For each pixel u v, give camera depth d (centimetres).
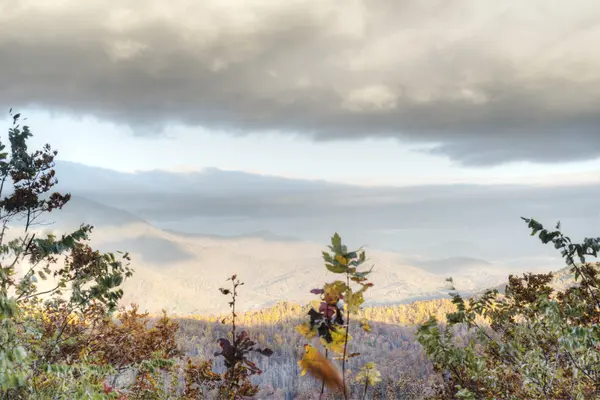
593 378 490
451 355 507
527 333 578
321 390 190
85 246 548
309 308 207
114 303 543
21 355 266
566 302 546
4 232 562
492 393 549
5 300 274
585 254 511
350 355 198
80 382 391
